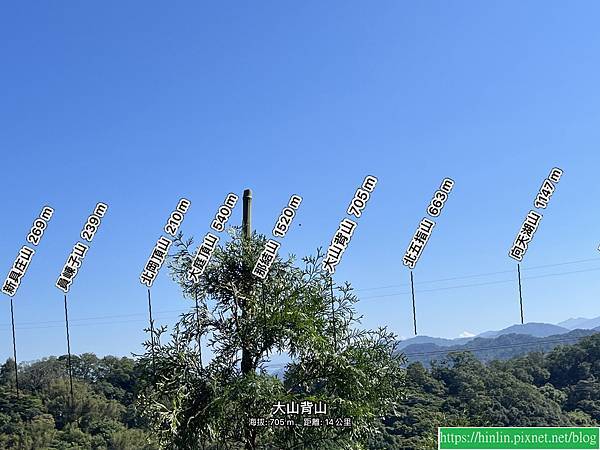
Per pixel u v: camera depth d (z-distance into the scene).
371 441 10.28
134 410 9.92
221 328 10.34
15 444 34.66
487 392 34.72
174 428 9.16
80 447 32.34
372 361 10.14
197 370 9.96
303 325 9.85
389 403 10.22
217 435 9.69
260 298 10.38
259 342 10.05
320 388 10.08
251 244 10.68
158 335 10.00
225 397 9.42
